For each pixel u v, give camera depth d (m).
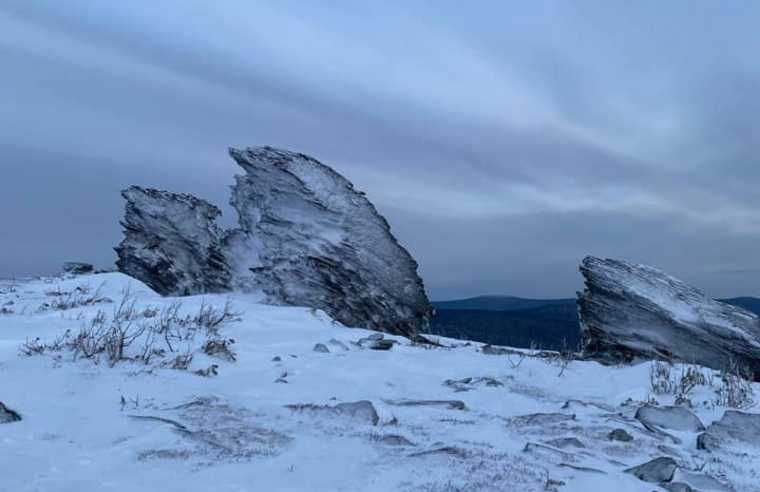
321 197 18.66
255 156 19.61
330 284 18.09
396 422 5.84
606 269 15.05
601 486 4.15
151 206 22.78
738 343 13.59
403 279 18.67
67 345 8.14
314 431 5.27
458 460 4.46
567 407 7.09
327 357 9.53
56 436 4.79
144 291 18.58
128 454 4.42
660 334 14.26
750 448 5.93
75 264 26.86
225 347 8.85
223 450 4.58
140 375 6.90
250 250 20.86
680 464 5.20
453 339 16.61
